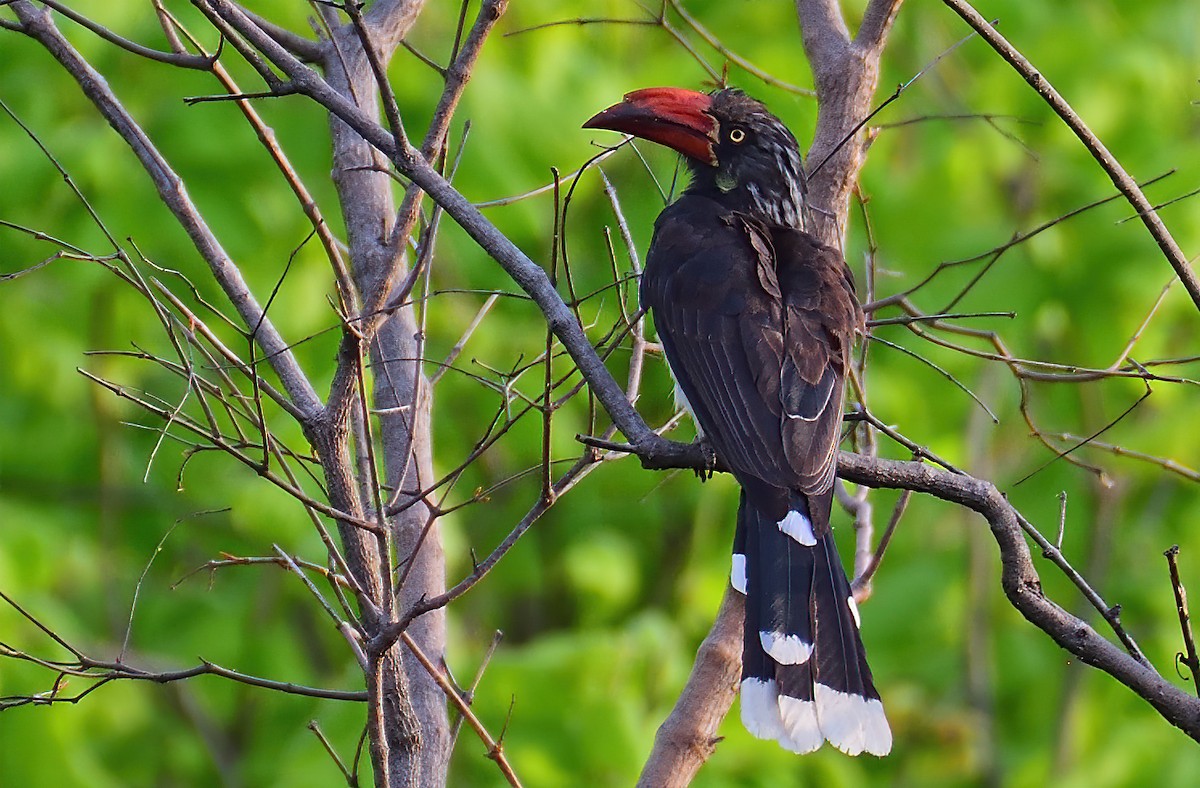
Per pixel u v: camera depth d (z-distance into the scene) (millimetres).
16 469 13617
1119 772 13773
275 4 11766
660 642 13031
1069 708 14430
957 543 15102
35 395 13367
